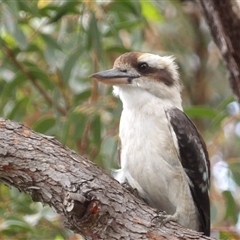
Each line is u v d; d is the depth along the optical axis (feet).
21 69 39.63
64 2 38.63
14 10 36.88
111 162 36.17
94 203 23.29
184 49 48.06
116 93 31.71
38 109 42.78
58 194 23.89
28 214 37.24
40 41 42.60
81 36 38.88
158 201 28.86
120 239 23.97
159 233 24.23
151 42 47.65
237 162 38.24
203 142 30.86
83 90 40.29
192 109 37.76
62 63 41.70
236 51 29.68
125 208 24.21
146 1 45.96
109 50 41.16
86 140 38.81
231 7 29.04
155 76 30.76
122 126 29.81
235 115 38.22
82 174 24.11
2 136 24.43
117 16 41.34
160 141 28.76
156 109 29.60
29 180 24.17
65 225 24.06
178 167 28.76
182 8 48.29
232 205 38.04
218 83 49.70
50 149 24.52
